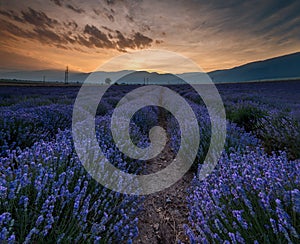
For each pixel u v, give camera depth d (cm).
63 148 240
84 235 135
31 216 147
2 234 101
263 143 379
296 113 458
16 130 329
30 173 166
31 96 1268
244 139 326
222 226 146
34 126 376
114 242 156
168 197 263
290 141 328
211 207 167
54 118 463
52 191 157
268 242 119
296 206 119
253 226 145
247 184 174
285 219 113
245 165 206
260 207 153
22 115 388
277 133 357
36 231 120
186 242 184
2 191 130
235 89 2219
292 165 194
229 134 350
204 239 140
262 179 163
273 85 2702
